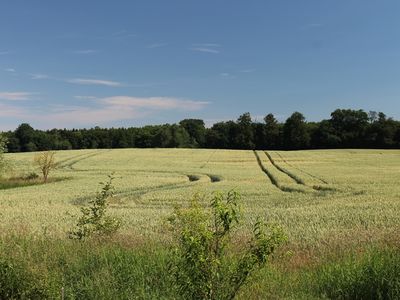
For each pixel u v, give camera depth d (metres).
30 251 12.11
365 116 140.12
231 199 7.74
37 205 32.34
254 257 7.45
